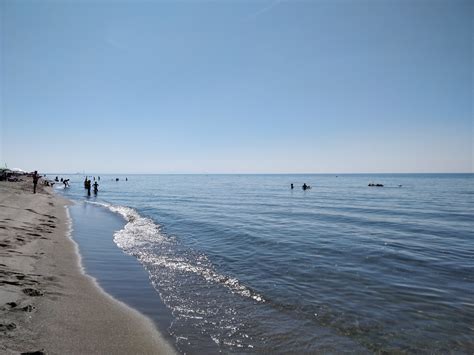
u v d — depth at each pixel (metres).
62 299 6.10
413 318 6.36
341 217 23.53
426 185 89.06
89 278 7.98
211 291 7.62
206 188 75.50
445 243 14.23
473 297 7.57
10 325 4.65
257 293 7.57
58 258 9.38
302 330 5.74
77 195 46.16
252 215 24.34
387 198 44.12
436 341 5.47
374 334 5.66
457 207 31.44
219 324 5.84
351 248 12.87
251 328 5.73
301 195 50.56
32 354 3.99
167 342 5.03
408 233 16.89
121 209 27.12
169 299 6.96
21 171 75.94
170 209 28.39
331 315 6.42
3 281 6.44
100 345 4.60
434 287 8.27
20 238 10.80
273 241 14.14
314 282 8.52
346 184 99.12
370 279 8.84
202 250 12.19
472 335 5.70
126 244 12.77
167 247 12.52
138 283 7.93
